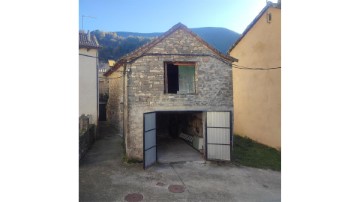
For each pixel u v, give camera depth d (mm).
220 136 10039
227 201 6680
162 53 9805
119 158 10086
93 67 14016
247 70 14500
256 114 13578
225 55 10250
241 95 15367
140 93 9625
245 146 12578
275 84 11828
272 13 11898
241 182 8047
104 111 20734
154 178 8086
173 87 11828
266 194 7172
